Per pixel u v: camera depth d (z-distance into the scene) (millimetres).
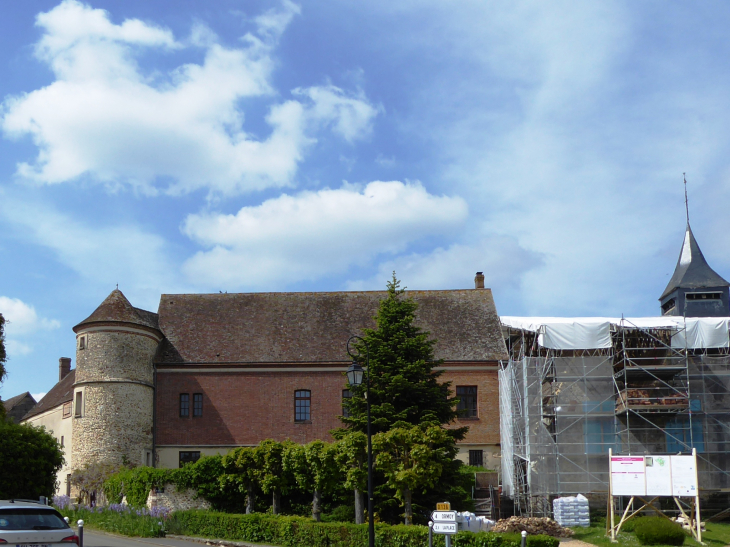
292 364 38094
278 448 27750
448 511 18656
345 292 42656
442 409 27875
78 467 35156
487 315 40594
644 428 34500
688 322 36062
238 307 41781
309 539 23094
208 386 38000
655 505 33406
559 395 35062
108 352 36188
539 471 33219
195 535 26859
